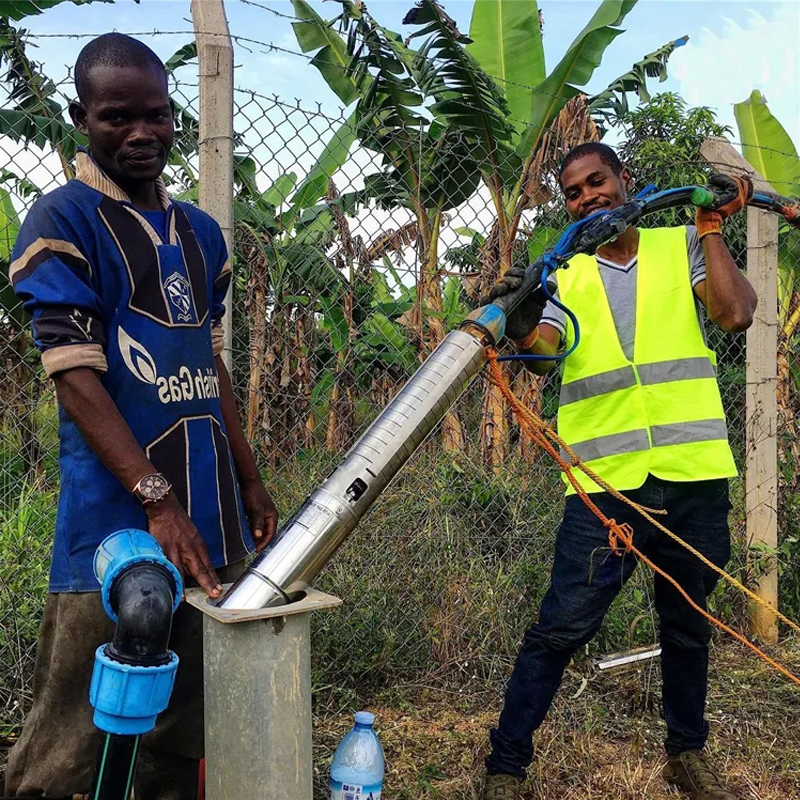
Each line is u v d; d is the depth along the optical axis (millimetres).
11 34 2346
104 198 1602
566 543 2234
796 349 4172
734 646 3445
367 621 3021
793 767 2514
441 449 3588
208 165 2434
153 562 1289
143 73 1573
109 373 1587
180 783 1841
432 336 3611
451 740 2625
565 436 2303
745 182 2004
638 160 4410
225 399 1959
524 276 1642
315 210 4254
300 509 1372
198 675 1774
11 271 1528
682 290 2242
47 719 1665
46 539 2973
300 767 1284
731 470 2199
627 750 2562
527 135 5207
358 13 4363
